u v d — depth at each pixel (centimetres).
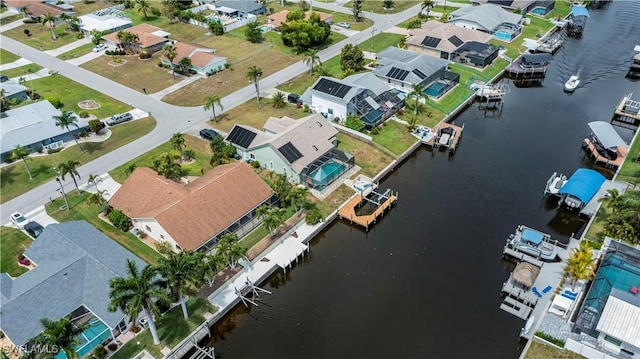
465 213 8444
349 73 12588
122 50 14875
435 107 11619
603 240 7556
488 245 7762
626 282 6425
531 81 13250
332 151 9506
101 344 6044
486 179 9312
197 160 9738
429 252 7662
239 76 13325
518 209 8512
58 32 16788
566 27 16775
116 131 10844
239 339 6406
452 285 7062
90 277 6531
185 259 6041
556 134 10738
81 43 15838
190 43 15525
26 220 8162
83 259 6725
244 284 6988
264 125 10344
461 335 6322
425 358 6056
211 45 15475
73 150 10188
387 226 8225
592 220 8075
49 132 10281
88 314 6325
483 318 6538
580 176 8469
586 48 15050
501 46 14650
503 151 10156
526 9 17412
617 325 5828
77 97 12375
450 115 11356
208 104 10712
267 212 7725
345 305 6800
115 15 18062
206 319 6438
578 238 7862
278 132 9825
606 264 6750
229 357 6156
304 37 14375
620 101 12069
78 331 5450
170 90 12669
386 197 8769
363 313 6669
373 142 10200
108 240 7344
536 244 7344
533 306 6606
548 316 6419
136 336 6209
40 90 12769
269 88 12619
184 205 7519
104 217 8256
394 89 11756
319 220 8169
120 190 8350
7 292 6338
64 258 6812
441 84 12344
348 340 6306
